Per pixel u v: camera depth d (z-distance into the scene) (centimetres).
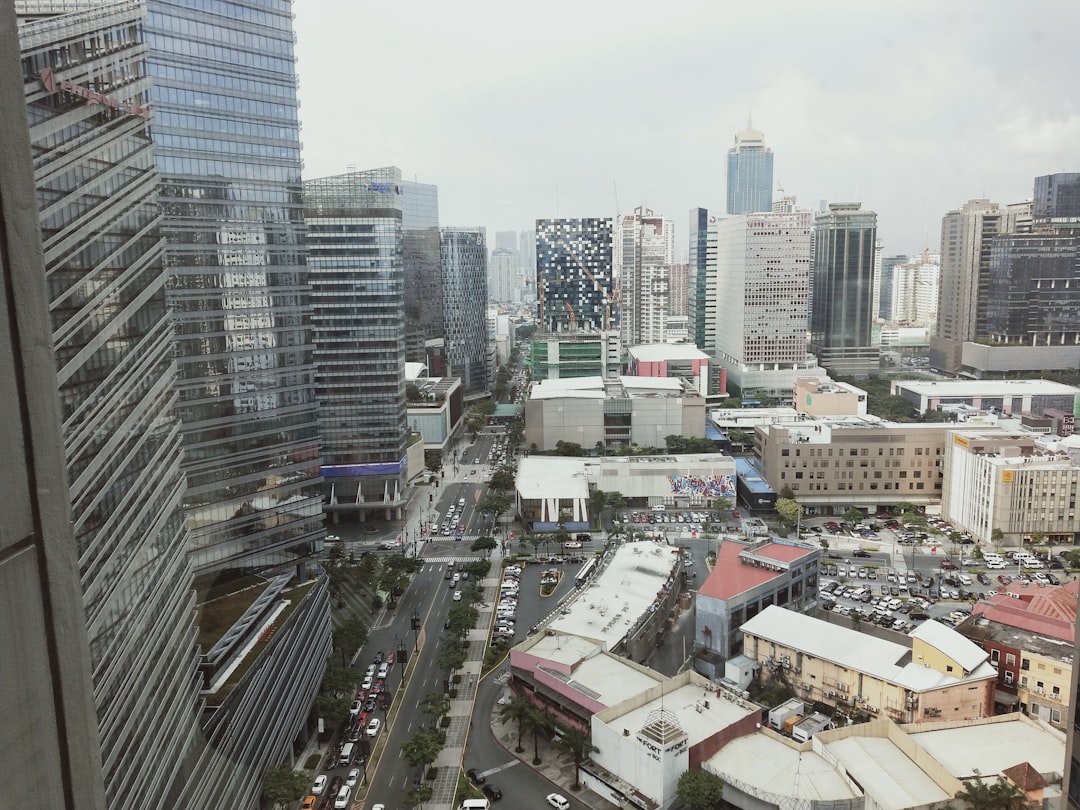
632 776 11862
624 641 15488
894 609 19038
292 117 17800
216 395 16512
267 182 17312
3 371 1188
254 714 11256
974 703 13050
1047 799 10600
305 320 18362
